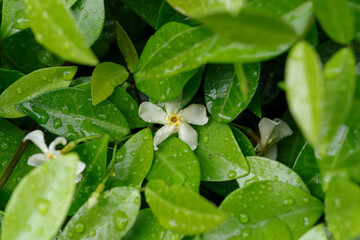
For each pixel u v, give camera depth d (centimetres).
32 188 31
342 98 30
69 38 30
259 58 31
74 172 31
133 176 34
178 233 33
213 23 29
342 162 32
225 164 34
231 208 33
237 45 31
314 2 31
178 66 32
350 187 31
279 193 33
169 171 34
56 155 34
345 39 31
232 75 34
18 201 31
